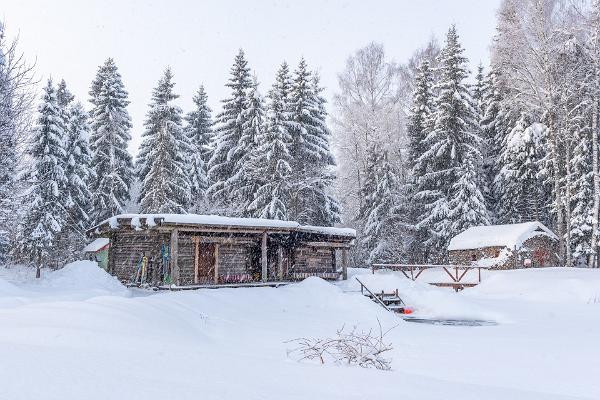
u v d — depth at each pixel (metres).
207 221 21.89
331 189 49.78
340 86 48.19
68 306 9.72
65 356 4.84
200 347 7.62
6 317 8.62
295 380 4.82
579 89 32.00
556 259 35.81
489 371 7.75
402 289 22.39
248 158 39.66
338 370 5.75
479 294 25.91
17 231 33.41
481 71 50.84
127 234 25.20
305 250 28.64
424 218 41.25
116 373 4.19
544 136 37.97
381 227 41.12
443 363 8.39
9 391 3.29
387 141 46.56
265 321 13.63
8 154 18.33
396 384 5.02
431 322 17.02
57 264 37.44
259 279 26.28
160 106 42.22
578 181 37.22
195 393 3.66
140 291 21.52
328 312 16.64
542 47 32.28
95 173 40.59
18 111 17.75
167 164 41.25
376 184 42.34
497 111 46.00
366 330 12.86
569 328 13.69
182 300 14.20
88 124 46.03
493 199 44.28
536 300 22.11
